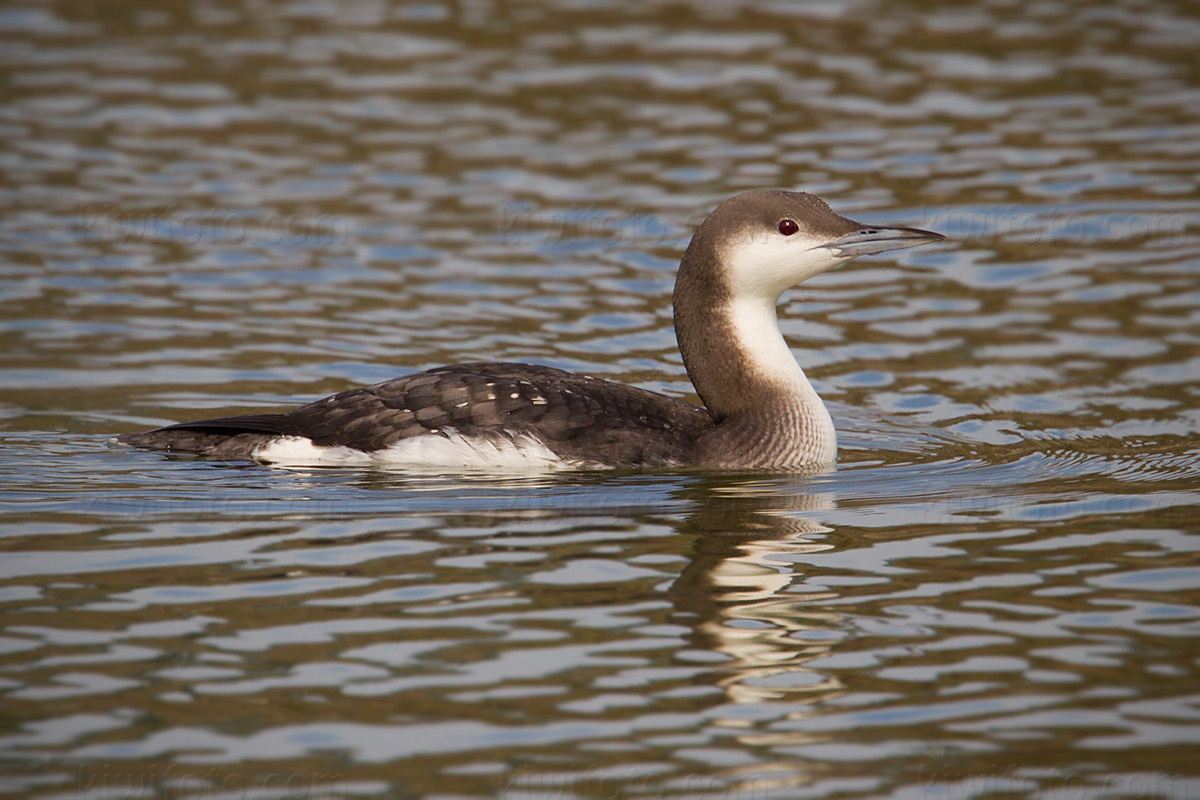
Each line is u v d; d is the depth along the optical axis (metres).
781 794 6.67
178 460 11.36
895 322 15.59
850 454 12.09
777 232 11.55
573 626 8.32
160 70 24.81
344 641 8.11
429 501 10.41
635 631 8.26
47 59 25.33
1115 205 18.36
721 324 11.79
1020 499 10.73
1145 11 27.02
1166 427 12.66
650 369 14.13
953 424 12.95
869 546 9.66
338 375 13.82
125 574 9.01
